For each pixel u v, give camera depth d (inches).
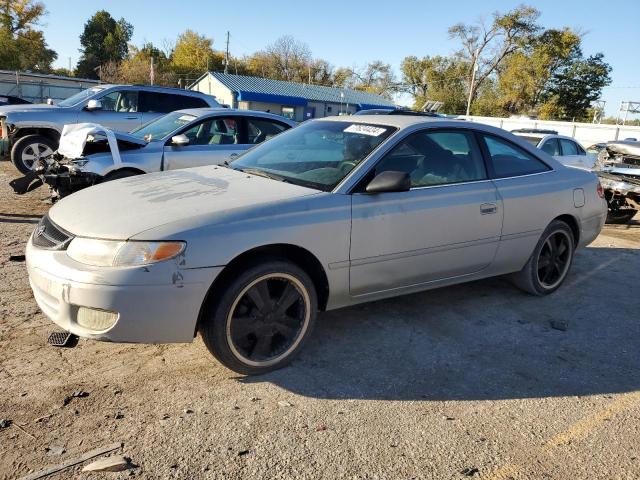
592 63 2299.5
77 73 3351.4
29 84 1341.0
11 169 453.7
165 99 454.6
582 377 138.3
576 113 2353.6
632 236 316.8
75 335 118.0
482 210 163.6
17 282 180.1
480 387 130.7
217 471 96.0
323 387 126.7
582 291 206.5
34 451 98.4
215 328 120.6
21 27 2288.4
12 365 127.9
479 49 1919.3
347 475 96.8
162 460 98.1
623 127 1433.3
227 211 122.6
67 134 263.6
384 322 166.6
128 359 135.1
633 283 220.1
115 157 257.8
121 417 110.4
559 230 192.4
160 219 117.9
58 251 118.4
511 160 181.5
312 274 138.3
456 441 108.6
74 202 136.2
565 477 99.4
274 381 128.3
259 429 109.0
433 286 162.2
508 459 103.9
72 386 120.9
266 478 94.9
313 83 3006.9
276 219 125.6
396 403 121.6
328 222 132.4
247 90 1663.4
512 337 160.6
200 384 125.2
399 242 146.3
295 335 134.0
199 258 114.6
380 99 2081.7
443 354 147.1
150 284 111.0
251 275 122.3
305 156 159.2
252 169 161.0
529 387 131.9
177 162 277.6
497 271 177.8
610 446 109.4
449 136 165.5
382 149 148.1
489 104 2423.7
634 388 133.7
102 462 95.4
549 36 2256.4
